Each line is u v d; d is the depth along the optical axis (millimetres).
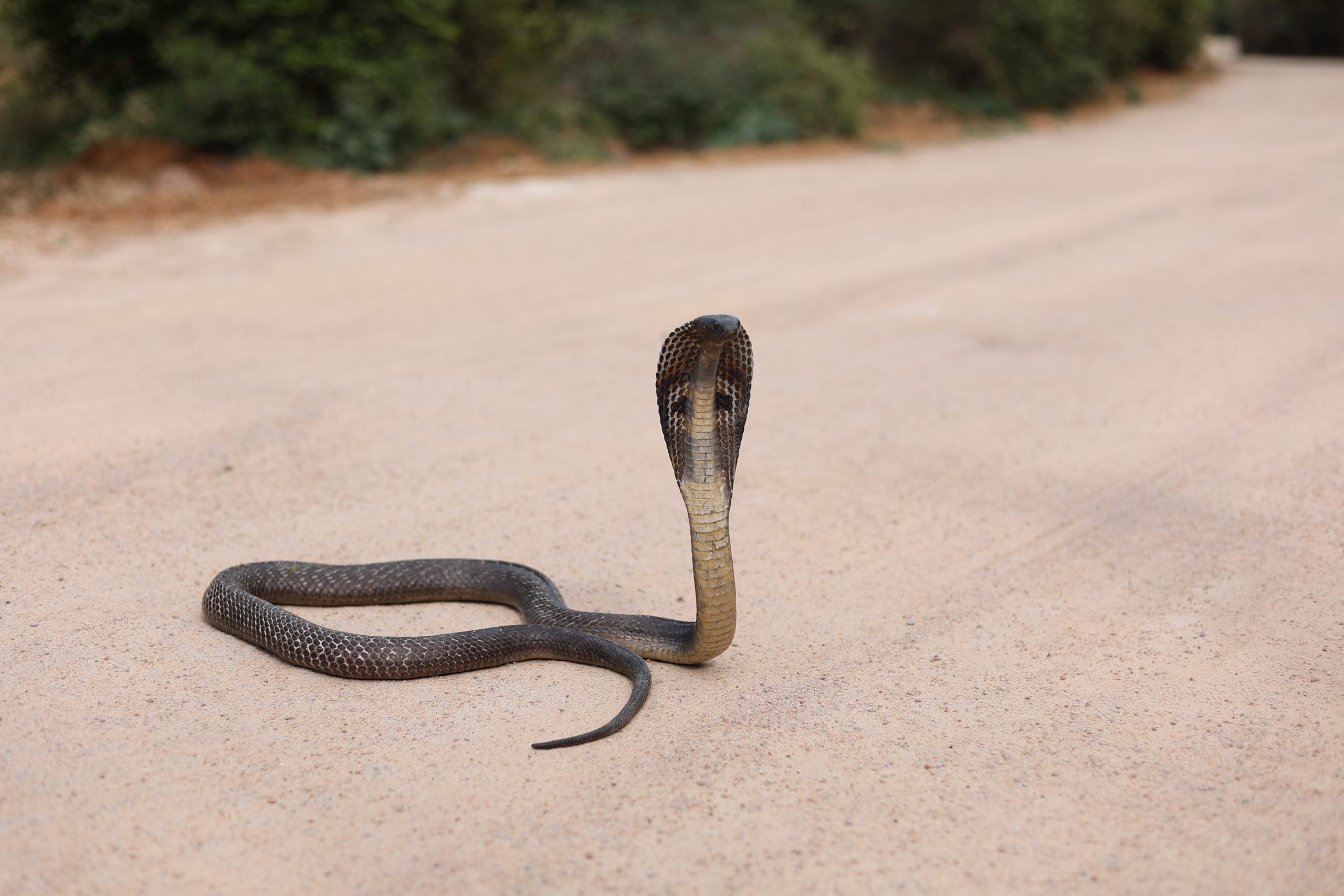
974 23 25984
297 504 5738
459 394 7559
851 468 6395
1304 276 10445
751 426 7070
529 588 4723
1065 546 5379
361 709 3938
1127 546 5367
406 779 3510
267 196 14469
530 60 18984
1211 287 10203
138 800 3365
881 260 11633
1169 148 20531
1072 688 4121
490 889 3027
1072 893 3041
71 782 3443
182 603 4699
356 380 7781
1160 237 12406
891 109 24891
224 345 8500
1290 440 6637
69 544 5207
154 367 7941
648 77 20109
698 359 3594
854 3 25812
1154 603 4797
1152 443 6680
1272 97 30281
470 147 17641
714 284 10711
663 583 5004
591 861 3143
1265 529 5492
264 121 15875
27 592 4723
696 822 3322
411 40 16844
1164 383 7727
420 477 6156
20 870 3053
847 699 4035
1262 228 12664
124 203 13758
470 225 13336
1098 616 4695
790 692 4086
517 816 3336
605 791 3467
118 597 4715
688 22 21594
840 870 3119
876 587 4973
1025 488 6090
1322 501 5789
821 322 9438
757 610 4762
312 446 6559
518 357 8414
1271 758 3652
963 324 9312
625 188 16062
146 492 5828
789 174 17672
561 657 4340
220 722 3809
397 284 10516
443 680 4172
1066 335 8930
